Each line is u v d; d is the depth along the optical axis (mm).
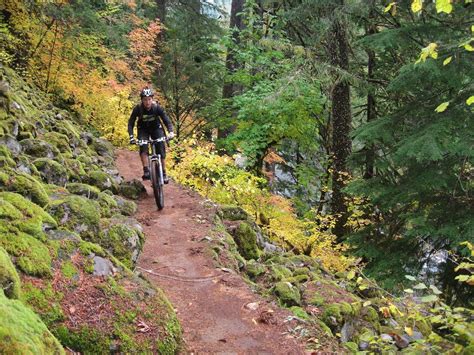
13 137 5770
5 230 3221
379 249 10781
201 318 4332
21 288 2934
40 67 12414
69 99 12812
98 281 3463
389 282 9836
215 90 16047
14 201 3609
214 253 5777
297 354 3869
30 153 6109
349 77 11281
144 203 7754
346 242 11281
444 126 8656
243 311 4508
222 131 16500
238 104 12852
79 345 2928
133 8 17391
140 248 4746
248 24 15047
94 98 12688
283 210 10484
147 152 7395
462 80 8891
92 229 4273
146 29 16031
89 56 13812
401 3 10758
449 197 9883
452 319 3615
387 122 9820
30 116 7695
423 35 10352
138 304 3516
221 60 17375
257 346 3934
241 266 6008
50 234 3592
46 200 4254
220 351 3793
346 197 12094
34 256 3186
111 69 14219
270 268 6234
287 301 4996
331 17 11734
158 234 6387
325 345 4125
